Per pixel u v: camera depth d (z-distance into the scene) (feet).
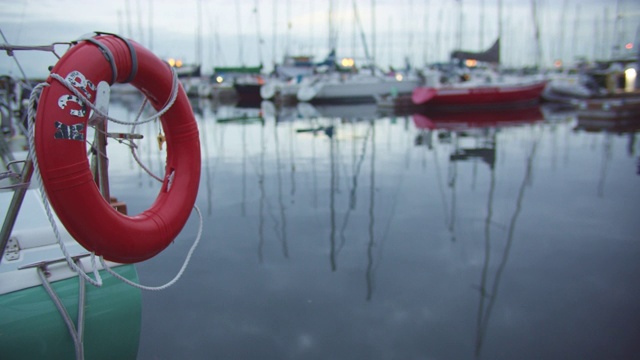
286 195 24.41
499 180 27.12
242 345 10.48
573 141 41.14
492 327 11.07
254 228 18.81
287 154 38.17
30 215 8.36
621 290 12.73
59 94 5.57
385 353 10.11
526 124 56.39
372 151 39.06
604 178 26.86
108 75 6.07
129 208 21.70
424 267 14.71
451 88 76.84
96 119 6.15
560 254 15.49
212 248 16.52
